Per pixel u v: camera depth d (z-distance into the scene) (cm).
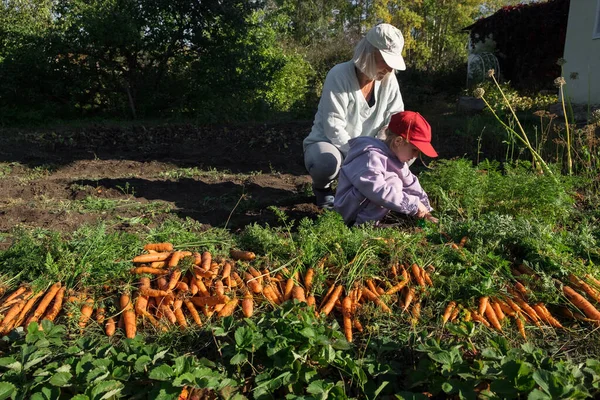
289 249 330
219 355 246
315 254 325
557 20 1347
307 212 483
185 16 1265
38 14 1449
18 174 693
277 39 2028
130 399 214
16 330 259
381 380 232
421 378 223
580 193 509
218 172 709
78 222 454
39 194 570
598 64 1005
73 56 1272
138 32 1201
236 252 329
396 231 352
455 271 310
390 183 378
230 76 1262
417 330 271
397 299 301
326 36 3144
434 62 2705
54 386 213
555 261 317
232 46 1277
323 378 234
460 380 219
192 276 308
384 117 456
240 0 1256
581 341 270
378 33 395
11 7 1364
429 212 414
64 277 301
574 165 584
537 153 530
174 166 756
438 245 342
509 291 301
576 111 995
